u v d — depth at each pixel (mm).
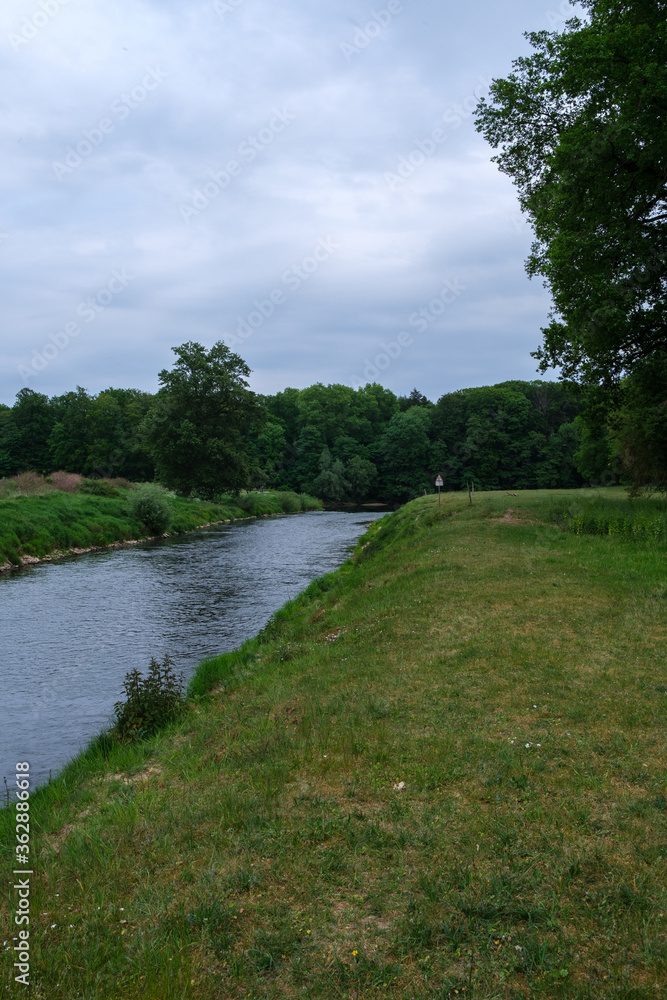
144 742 7871
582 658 7719
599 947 3168
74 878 4348
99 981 3232
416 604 11508
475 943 3256
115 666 12797
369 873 3949
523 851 4008
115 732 8602
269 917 3602
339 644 10406
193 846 4500
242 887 3891
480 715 6305
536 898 3561
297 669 9453
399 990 2996
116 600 19734
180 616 17422
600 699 6457
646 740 5508
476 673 7516
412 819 4516
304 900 3732
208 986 3113
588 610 9969
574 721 6008
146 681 9227
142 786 6125
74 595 20609
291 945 3338
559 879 3689
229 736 6988
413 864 3992
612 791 4715
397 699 6949
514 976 3045
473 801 4715
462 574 13695
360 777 5258
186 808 5098
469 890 3664
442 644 8852
